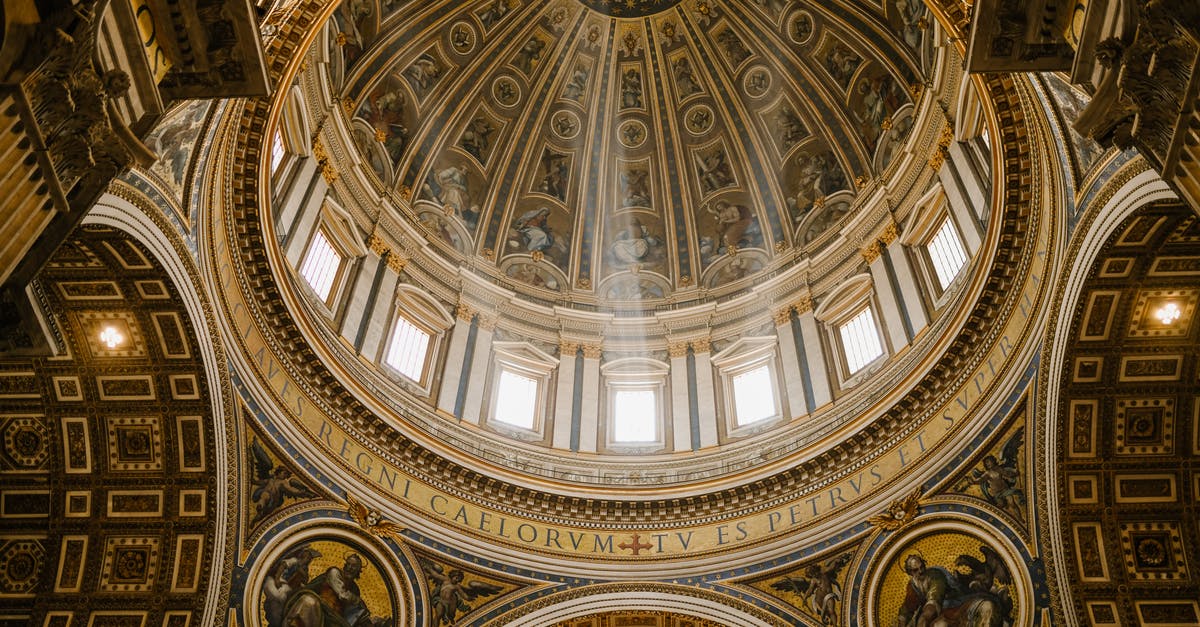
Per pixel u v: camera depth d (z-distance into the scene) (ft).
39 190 38.73
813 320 106.22
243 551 73.51
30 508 71.10
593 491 90.07
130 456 71.10
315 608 77.92
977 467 76.28
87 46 38.37
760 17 125.08
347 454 82.23
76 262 62.03
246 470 74.38
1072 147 64.34
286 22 65.87
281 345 80.02
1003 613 73.77
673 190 128.57
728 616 82.48
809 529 84.43
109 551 71.05
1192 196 40.60
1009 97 69.00
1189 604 68.59
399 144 116.88
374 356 95.61
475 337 108.27
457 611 82.02
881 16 111.34
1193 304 65.36
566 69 130.52
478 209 123.24
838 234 112.27
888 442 83.92
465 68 124.26
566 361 111.34
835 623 80.02
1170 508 69.62
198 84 45.85
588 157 129.90
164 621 70.08
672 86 131.34
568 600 84.02
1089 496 70.13
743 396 105.40
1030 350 72.43
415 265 109.09
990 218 76.64
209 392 69.87
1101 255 62.80
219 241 71.61
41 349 46.09
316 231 95.71
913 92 107.04
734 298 115.85
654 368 111.24
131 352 68.23
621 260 125.49
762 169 125.18
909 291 95.86
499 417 102.53
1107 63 41.55
